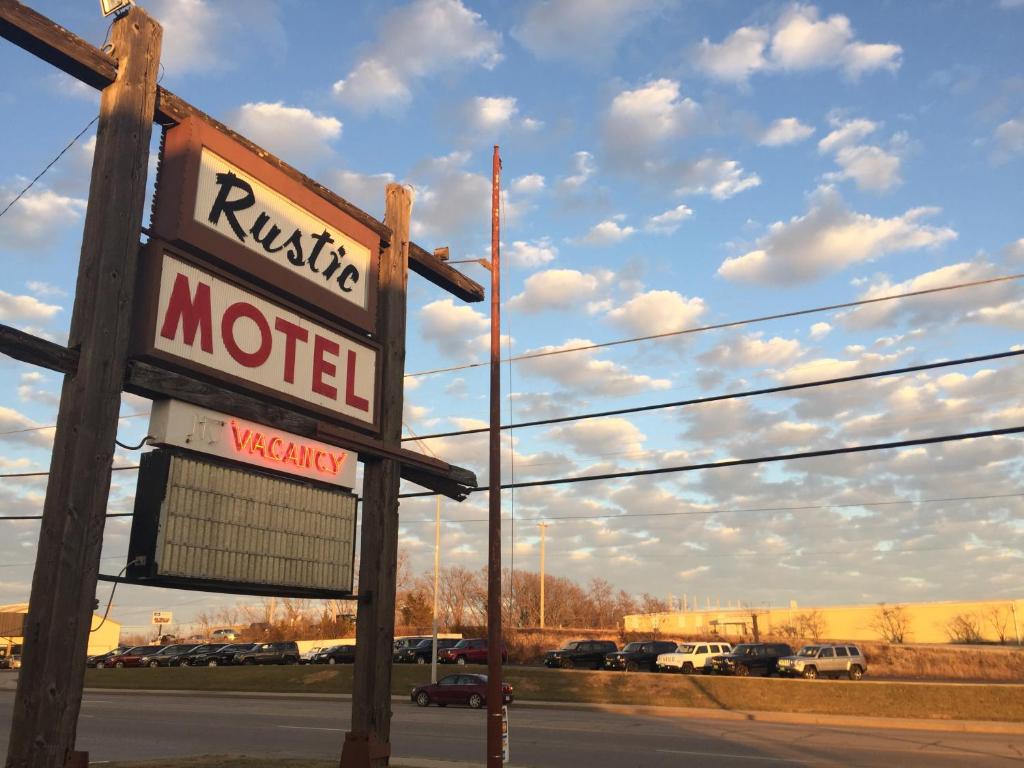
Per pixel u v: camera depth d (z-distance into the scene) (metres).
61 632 8.84
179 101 11.26
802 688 33.69
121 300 9.98
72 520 9.09
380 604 13.64
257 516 11.55
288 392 12.50
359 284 14.30
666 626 82.00
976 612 68.88
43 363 9.34
